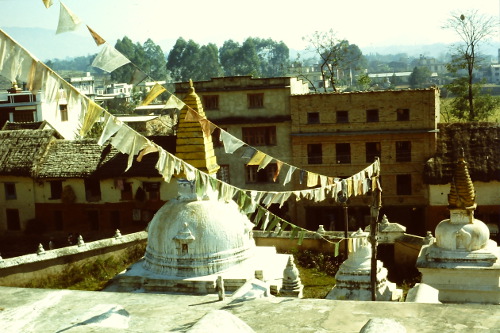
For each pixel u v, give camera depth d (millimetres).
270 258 28344
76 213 49219
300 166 49062
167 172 8078
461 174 20812
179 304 6547
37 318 6035
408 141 47125
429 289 12680
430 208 46562
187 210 25938
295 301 6047
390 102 47031
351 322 5391
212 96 50062
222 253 25688
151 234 26875
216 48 136250
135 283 26156
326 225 49031
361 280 23359
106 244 34094
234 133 50000
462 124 47938
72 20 5848
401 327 4395
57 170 49094
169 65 134375
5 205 50844
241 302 6262
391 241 34125
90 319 5840
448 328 4938
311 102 48312
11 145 51531
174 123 65562
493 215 44625
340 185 14656
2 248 48281
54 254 31953
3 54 5500
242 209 10398
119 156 48719
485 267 20219
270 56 196625
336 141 48219
